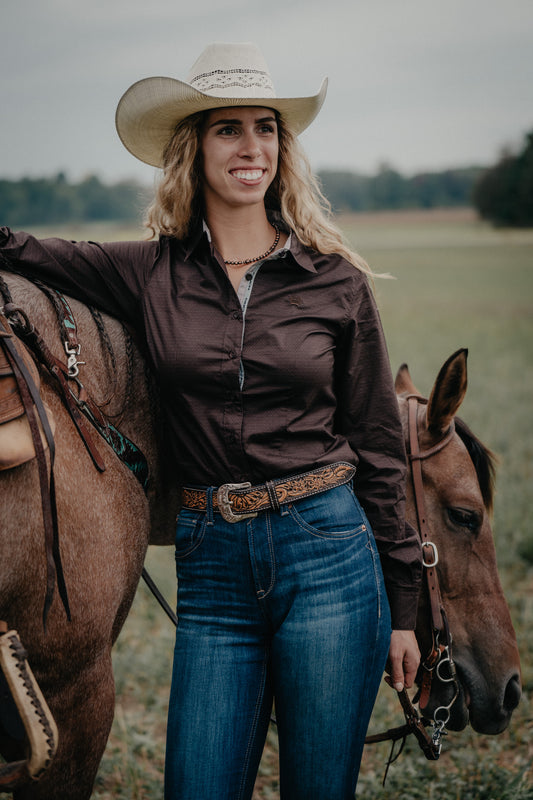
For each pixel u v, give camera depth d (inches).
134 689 163.9
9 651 69.9
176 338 84.0
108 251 89.0
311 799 82.9
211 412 84.0
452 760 135.3
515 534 224.2
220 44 87.3
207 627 86.1
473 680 101.1
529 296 1264.8
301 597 82.7
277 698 84.9
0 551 71.3
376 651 85.4
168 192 89.8
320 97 90.4
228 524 84.2
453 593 102.4
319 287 86.7
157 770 138.7
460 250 2373.3
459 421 108.0
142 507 87.4
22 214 3398.1
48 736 69.9
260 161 87.7
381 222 3826.3
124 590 84.2
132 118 92.5
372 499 90.0
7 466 70.1
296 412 84.5
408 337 757.3
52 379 79.4
